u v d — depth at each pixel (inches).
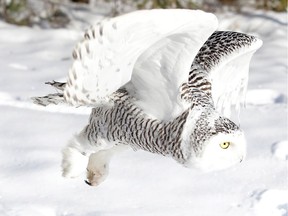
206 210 248.1
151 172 271.7
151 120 208.7
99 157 241.1
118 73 186.7
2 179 264.1
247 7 592.7
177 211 246.1
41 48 458.0
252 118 327.0
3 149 287.3
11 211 241.1
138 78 206.2
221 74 230.4
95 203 250.4
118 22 170.6
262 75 398.0
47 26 533.3
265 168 276.7
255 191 260.4
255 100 365.4
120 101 214.7
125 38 175.5
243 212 248.1
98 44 175.8
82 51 177.9
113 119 218.7
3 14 534.9
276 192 258.2
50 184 262.1
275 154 287.7
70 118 322.7
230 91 238.7
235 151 194.5
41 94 354.3
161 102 206.5
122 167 274.7
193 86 209.0
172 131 203.2
